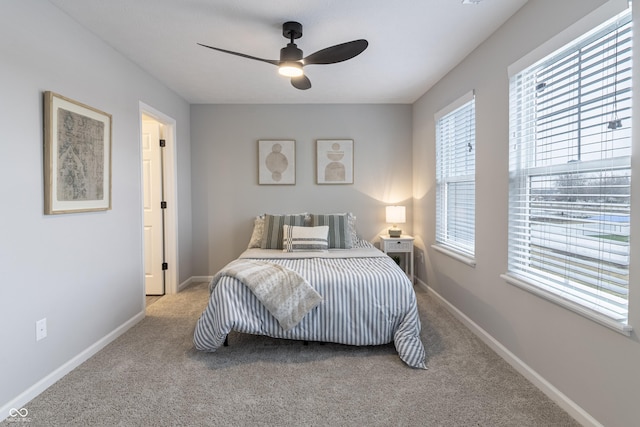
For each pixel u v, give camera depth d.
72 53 2.18
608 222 1.53
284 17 2.22
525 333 2.07
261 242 3.80
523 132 2.15
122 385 1.96
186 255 4.16
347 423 1.64
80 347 2.23
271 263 2.69
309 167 4.37
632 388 1.38
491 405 1.78
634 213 1.36
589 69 1.63
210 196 4.33
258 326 2.32
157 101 3.39
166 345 2.50
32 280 1.85
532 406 1.77
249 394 1.88
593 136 1.62
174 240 3.83
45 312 1.94
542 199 1.99
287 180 4.34
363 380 2.02
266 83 3.53
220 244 4.36
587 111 1.65
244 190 4.35
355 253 3.34
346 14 2.19
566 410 1.72
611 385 1.47
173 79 3.38
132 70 2.91
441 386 1.95
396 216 4.14
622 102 1.47
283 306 2.30
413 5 2.08
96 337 2.40
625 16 1.43
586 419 1.60
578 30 1.62
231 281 2.36
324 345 2.49
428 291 3.85
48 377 1.95
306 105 4.33
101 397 1.84
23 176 1.79
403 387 1.94
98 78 2.45
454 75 3.11
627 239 1.44
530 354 2.02
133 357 2.31
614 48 1.50
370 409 1.74
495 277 2.42
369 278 2.43
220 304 2.28
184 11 2.14
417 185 4.20
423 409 1.74
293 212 4.37
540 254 1.99
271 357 2.31
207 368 2.16
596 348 1.55
